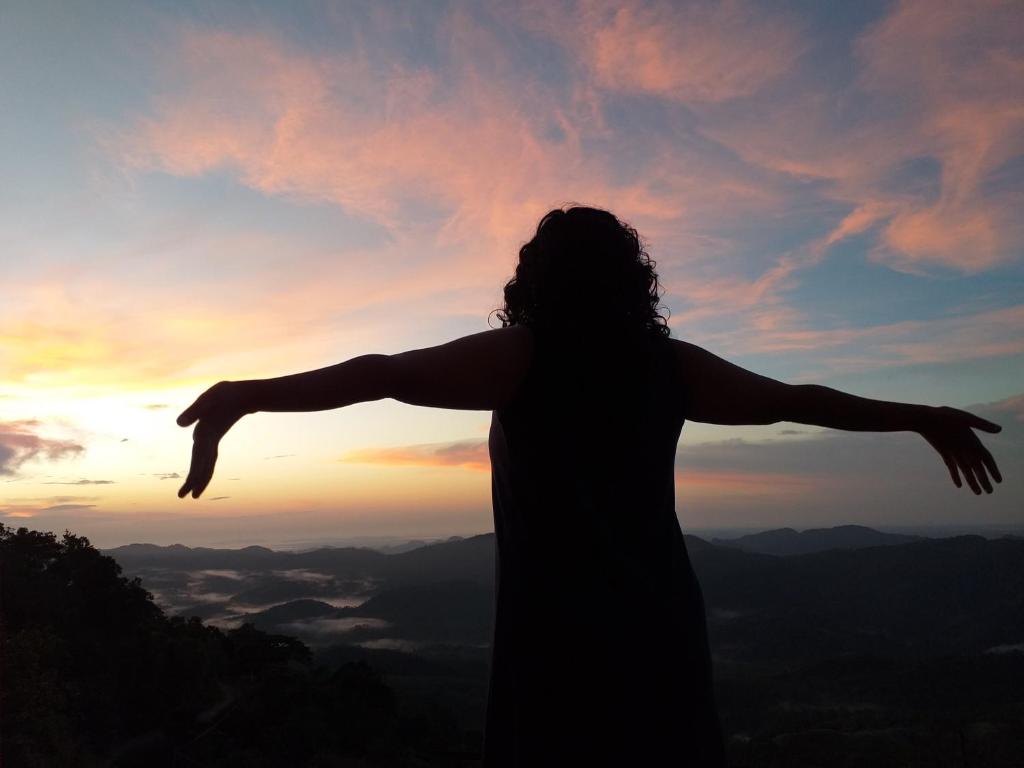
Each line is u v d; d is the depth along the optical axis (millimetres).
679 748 971
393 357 885
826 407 1130
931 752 41094
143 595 60156
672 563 1062
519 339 999
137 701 47625
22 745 31141
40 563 55188
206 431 777
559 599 983
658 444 1044
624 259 1074
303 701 49281
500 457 1085
